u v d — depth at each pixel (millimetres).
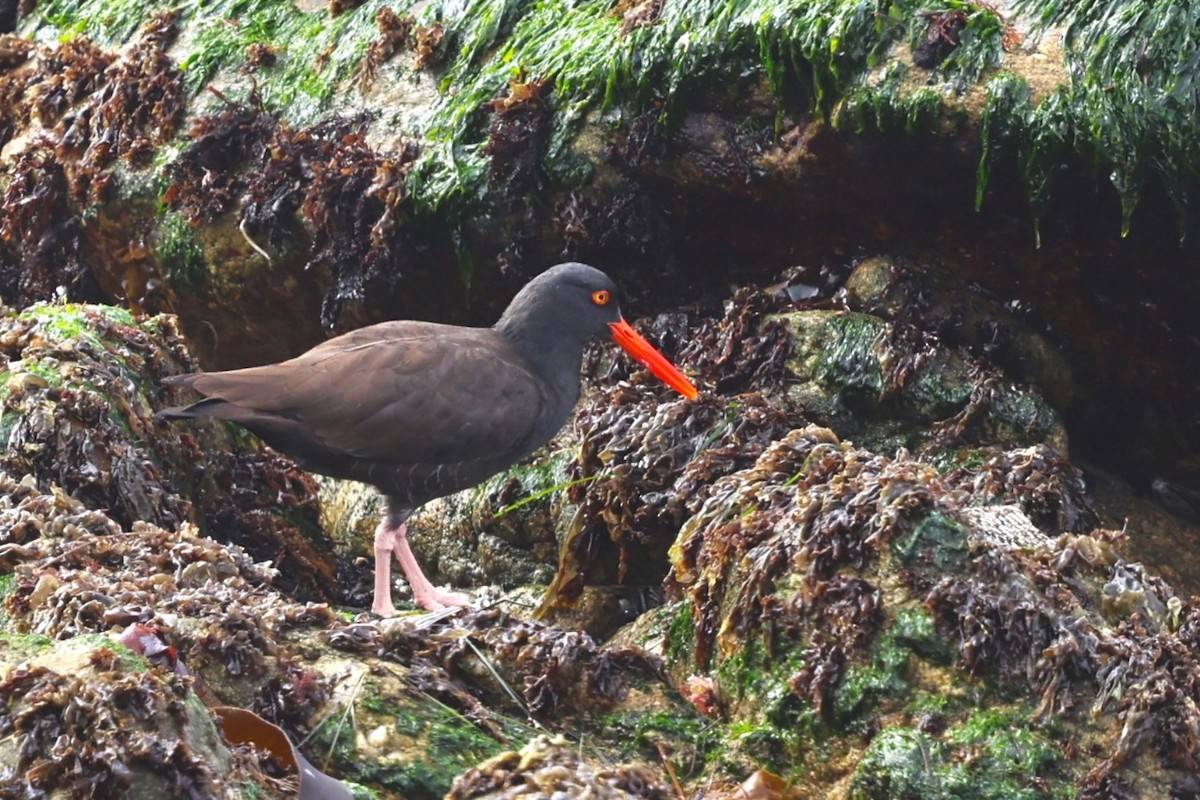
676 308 13586
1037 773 7992
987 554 8602
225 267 14477
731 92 12461
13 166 15508
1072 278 12203
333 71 14469
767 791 8055
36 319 11750
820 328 12477
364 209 13758
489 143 13234
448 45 14023
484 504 12891
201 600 8258
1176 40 10945
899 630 8477
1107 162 11016
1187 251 11516
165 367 12008
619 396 12531
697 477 11570
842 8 11828
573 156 13086
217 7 15477
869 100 11641
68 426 10688
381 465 10648
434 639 8594
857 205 12445
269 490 12641
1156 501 12891
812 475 9492
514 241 13375
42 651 7066
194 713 6547
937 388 12164
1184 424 12711
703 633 9406
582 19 13594
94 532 9406
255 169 14344
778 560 8930
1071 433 13055
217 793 6191
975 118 11391
